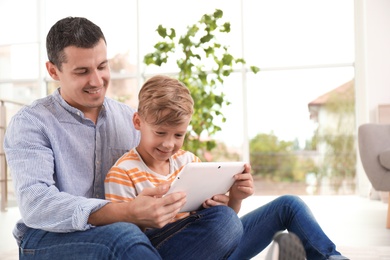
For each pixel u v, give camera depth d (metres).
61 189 1.29
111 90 6.25
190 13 6.10
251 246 1.42
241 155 5.96
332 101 5.90
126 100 6.25
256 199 5.45
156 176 1.34
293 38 5.93
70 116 1.34
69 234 1.13
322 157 5.94
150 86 1.31
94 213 1.12
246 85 5.97
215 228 1.22
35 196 1.14
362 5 5.75
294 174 5.99
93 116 1.41
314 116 5.94
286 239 0.99
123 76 6.23
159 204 1.09
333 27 5.88
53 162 1.26
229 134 5.96
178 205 1.13
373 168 3.33
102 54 1.28
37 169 1.19
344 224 3.53
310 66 5.89
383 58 5.61
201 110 3.58
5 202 4.65
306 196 5.79
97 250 1.07
